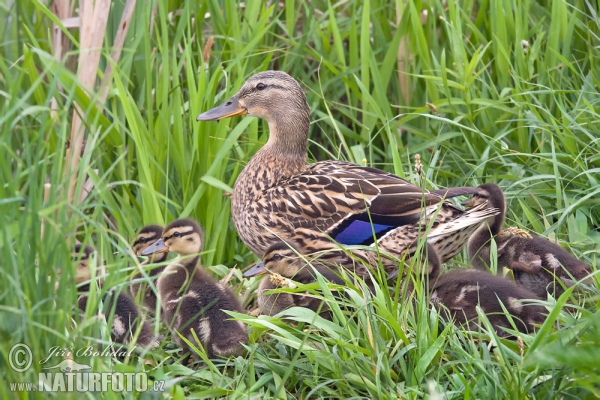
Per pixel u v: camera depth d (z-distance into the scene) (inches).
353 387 345.4
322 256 448.5
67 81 468.1
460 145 544.4
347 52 607.5
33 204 305.9
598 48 559.2
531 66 532.1
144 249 432.1
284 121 484.4
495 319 382.0
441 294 395.5
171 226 427.2
